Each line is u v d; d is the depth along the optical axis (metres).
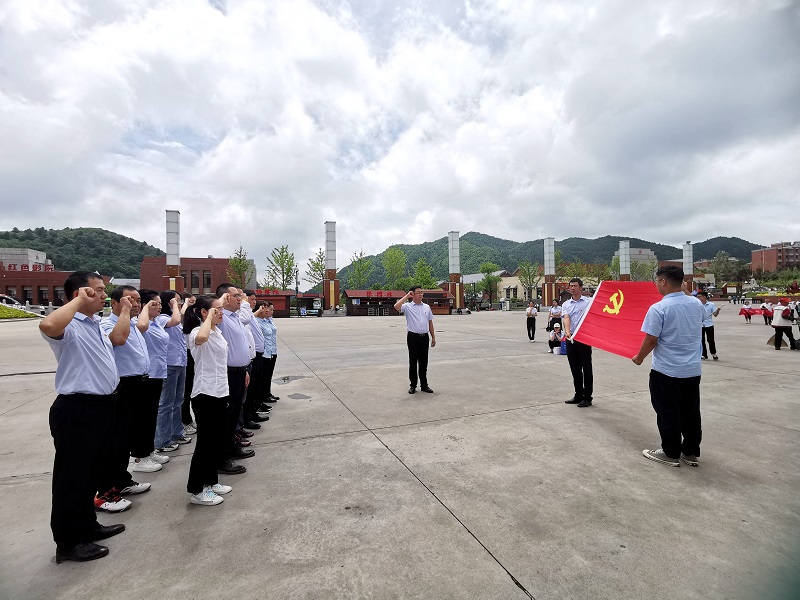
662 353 3.70
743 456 3.86
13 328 20.81
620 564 2.29
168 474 3.72
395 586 2.13
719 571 2.22
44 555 2.49
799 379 7.20
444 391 6.72
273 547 2.50
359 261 55.53
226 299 3.55
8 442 4.59
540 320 27.66
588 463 3.75
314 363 9.71
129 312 2.98
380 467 3.71
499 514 2.86
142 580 2.21
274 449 4.18
